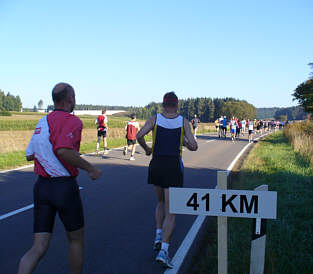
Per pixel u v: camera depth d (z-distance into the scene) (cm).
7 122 5978
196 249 429
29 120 6581
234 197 273
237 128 2595
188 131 376
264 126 4994
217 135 3441
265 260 371
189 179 890
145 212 585
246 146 1981
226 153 1570
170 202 284
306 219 523
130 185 805
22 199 654
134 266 379
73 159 265
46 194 271
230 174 962
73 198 275
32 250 268
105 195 704
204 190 278
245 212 272
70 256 283
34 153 277
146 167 1088
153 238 466
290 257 386
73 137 270
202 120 18388
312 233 464
